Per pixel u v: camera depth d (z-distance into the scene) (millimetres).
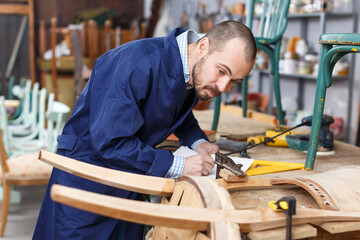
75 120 1322
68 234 1233
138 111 1176
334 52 1233
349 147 1752
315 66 3742
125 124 1163
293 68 3891
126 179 1064
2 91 6621
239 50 1129
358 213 982
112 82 1182
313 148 1380
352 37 1176
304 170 1398
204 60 1185
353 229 965
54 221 1276
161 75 1190
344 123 3801
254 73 4969
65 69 5359
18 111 4258
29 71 6688
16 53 6598
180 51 1248
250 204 1073
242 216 879
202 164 1234
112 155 1178
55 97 5348
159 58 1188
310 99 4234
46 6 6812
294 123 2375
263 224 882
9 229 2879
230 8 5000
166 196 1101
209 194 922
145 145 1217
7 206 2766
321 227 1027
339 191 1032
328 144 1606
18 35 6586
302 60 3818
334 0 3559
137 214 787
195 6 6141
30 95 3975
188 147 1555
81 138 1299
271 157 1564
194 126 1589
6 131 2945
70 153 1281
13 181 2701
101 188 1248
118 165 1204
